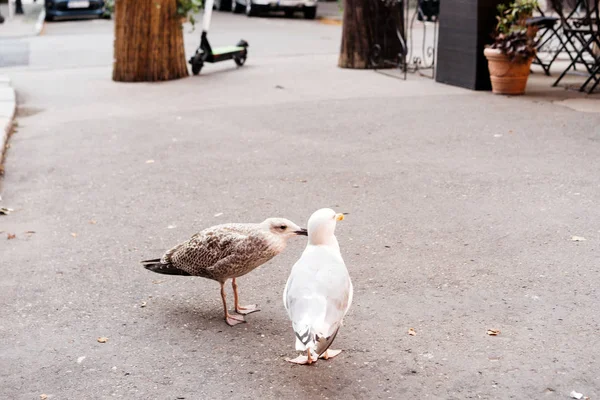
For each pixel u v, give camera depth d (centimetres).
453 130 737
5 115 786
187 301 475
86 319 453
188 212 593
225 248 424
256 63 1086
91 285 501
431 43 1222
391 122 767
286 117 794
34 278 513
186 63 1026
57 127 780
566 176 626
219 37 1327
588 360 387
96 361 404
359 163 666
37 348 420
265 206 598
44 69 1065
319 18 1738
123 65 970
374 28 1020
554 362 386
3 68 1077
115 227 577
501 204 587
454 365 387
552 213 572
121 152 707
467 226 561
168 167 671
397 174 641
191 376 387
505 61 840
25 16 1730
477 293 468
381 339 416
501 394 360
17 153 711
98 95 903
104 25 1533
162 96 894
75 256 543
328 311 352
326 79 965
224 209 596
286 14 1778
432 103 829
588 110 786
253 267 428
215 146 716
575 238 540
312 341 331
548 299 456
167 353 411
